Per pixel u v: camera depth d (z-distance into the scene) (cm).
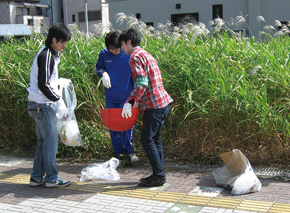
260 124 403
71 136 402
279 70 433
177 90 459
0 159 480
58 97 343
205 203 306
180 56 479
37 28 652
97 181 379
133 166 433
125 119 361
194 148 444
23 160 473
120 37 354
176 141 456
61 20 3572
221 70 445
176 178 378
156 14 2009
